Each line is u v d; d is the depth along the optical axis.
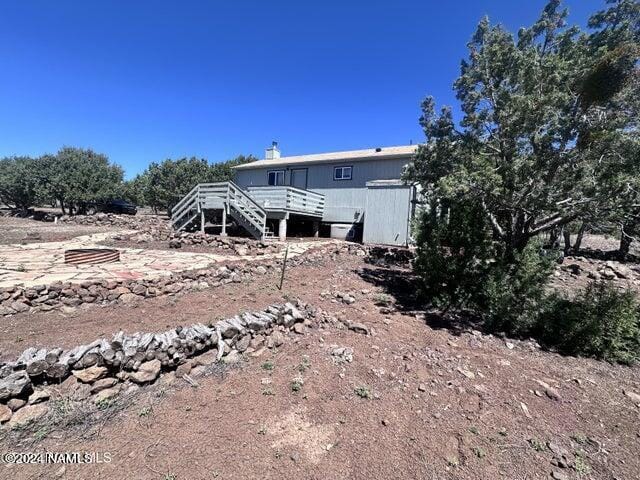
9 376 2.52
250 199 11.88
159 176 24.73
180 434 2.59
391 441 2.73
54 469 2.21
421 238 7.20
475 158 6.20
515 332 5.57
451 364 4.13
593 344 4.94
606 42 6.18
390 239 12.88
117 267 6.91
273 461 2.41
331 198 17.41
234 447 2.51
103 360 2.90
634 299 5.56
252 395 3.15
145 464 2.29
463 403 3.34
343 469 2.41
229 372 3.49
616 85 5.37
